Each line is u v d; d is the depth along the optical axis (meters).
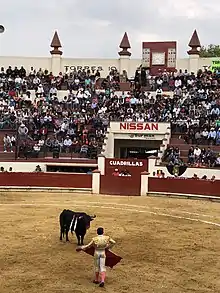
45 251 14.76
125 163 31.30
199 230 18.75
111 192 29.09
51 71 47.28
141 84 43.84
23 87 43.44
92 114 39.41
